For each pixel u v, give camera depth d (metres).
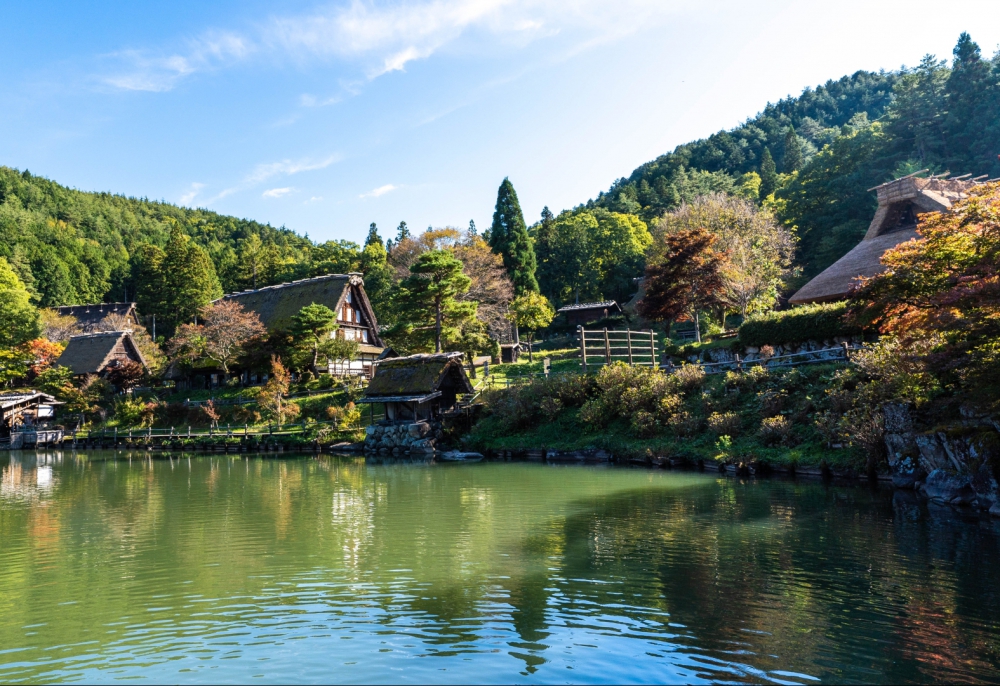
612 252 80.06
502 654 7.32
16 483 25.42
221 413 49.09
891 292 15.00
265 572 11.04
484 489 20.31
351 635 8.02
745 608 8.69
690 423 25.64
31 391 53.16
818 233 62.34
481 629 8.12
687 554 11.53
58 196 149.50
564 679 6.64
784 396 24.12
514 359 56.69
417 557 11.80
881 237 36.75
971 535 12.27
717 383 27.98
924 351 16.36
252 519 16.12
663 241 59.28
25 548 13.41
